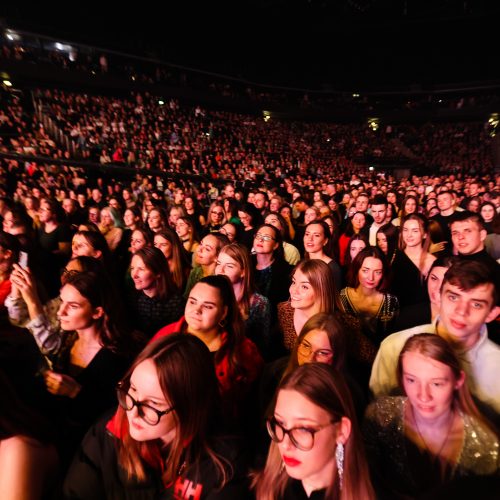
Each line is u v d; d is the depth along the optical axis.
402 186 13.88
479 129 31.08
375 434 1.62
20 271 2.29
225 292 2.16
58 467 1.42
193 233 4.93
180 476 1.36
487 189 10.04
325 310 2.48
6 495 1.25
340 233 5.83
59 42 23.83
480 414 1.47
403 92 35.34
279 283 3.85
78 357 2.20
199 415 1.35
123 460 1.39
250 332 2.95
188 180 13.59
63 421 1.95
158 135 20.30
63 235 4.82
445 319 1.89
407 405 1.56
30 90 21.36
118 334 2.15
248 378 2.19
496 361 1.83
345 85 36.44
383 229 4.15
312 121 34.47
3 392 1.29
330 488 1.23
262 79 35.31
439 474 1.47
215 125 26.67
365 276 2.84
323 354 1.91
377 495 1.36
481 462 1.42
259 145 27.00
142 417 1.30
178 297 3.22
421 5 32.34
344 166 28.20
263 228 3.81
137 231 4.19
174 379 1.29
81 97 22.31
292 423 1.19
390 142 32.41
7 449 1.27
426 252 3.60
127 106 23.50
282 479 1.34
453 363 1.43
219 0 30.70
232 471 1.36
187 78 30.39
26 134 15.71
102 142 16.72
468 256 3.25
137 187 11.12
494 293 1.82
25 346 2.25
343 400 1.21
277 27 34.34
